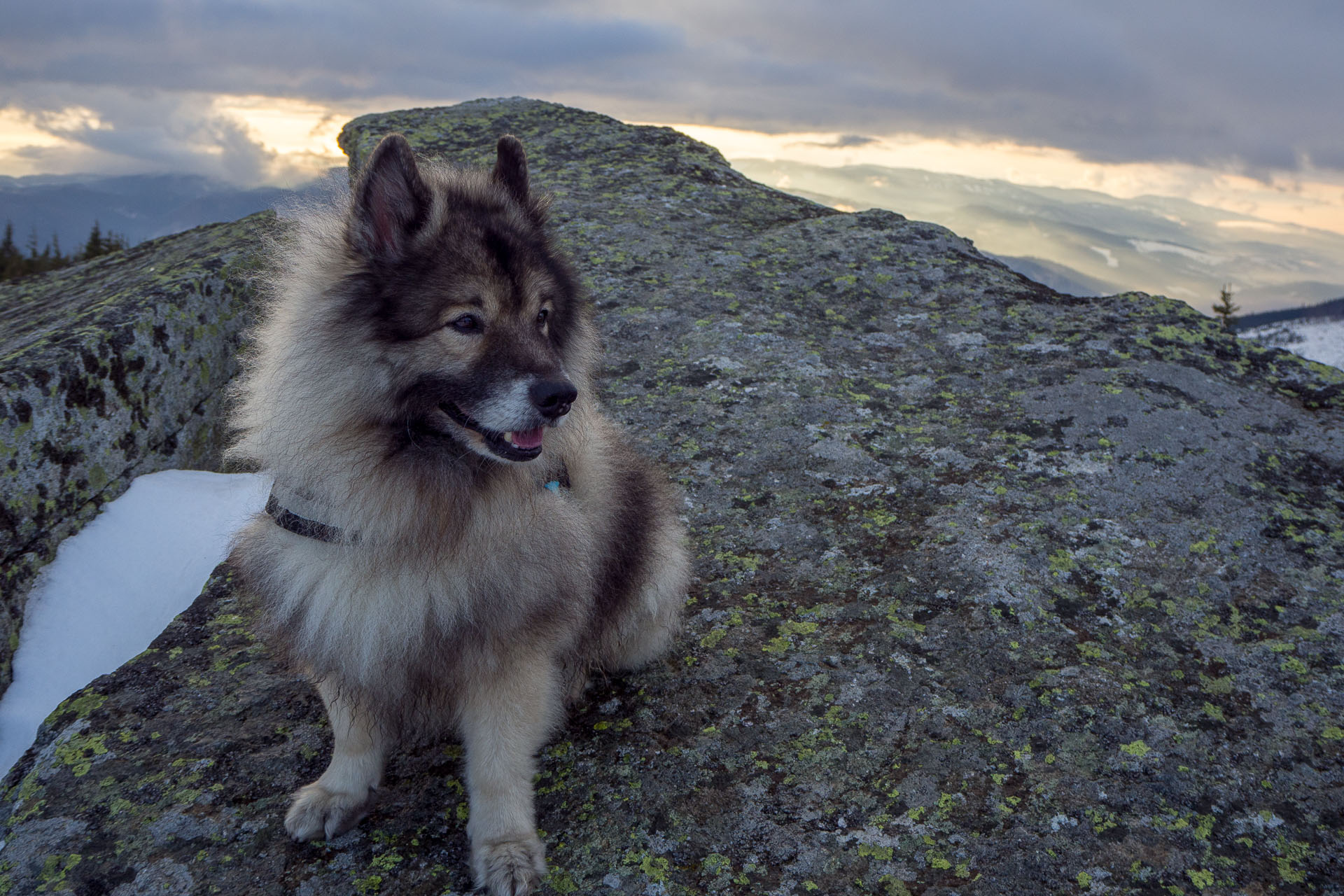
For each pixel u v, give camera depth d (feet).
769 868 2.59
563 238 6.86
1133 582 3.48
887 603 3.46
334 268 2.74
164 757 3.01
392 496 2.66
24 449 4.37
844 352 5.30
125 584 4.45
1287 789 2.72
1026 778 2.77
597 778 2.90
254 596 2.96
